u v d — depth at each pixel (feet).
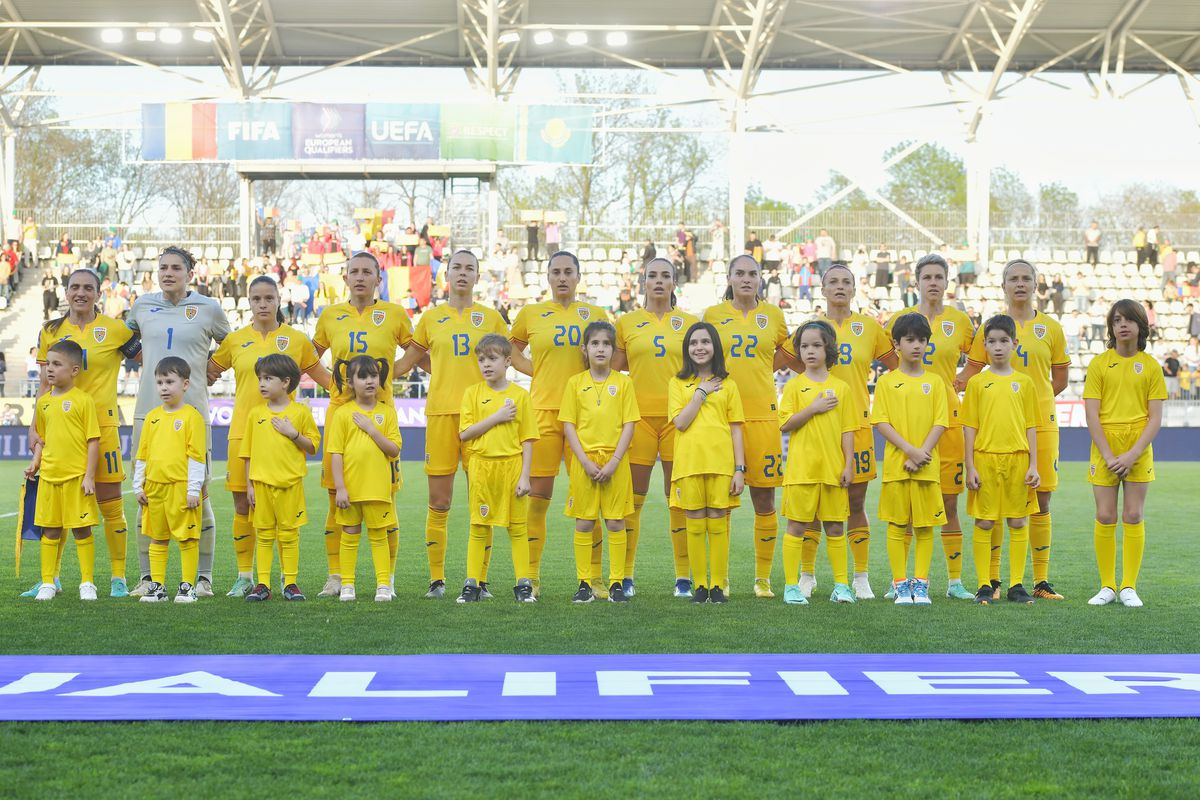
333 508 22.20
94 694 13.71
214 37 78.23
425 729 12.43
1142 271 86.33
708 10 78.89
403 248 80.48
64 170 115.75
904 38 83.30
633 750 11.76
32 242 84.43
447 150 77.25
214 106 77.15
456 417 21.95
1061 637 17.33
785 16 80.38
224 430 66.95
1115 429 20.75
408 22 79.77
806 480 20.63
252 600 20.95
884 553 28.73
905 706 13.29
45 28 80.02
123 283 81.05
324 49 83.35
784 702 13.44
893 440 20.77
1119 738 12.23
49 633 17.51
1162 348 79.15
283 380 21.03
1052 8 79.20
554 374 22.16
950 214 89.04
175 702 13.39
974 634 17.57
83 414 20.89
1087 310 81.82
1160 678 14.60
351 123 77.00
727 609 20.04
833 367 22.39
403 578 24.32
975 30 82.64
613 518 21.01
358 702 13.39
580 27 77.05
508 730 12.42
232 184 117.80
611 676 14.62
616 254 86.53
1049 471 21.81
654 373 22.00
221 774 11.04
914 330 20.93
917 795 10.59
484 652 16.15
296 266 78.23
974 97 84.53
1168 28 82.07
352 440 21.11
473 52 81.30
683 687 14.11
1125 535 20.77
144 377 22.07
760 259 83.20
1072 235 88.17
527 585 21.11
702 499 20.72
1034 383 21.65
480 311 22.36
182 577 22.38
